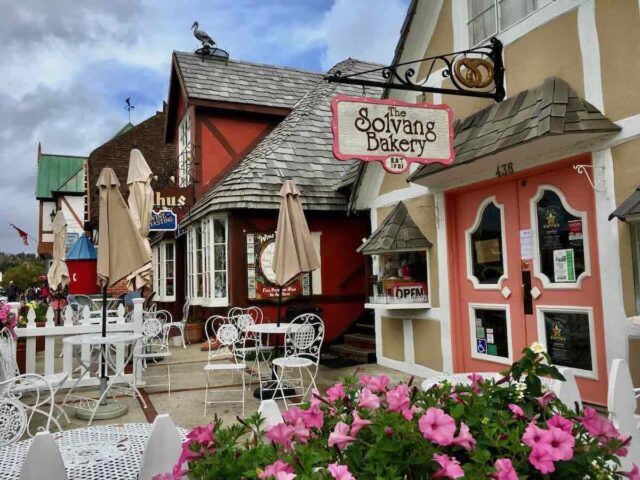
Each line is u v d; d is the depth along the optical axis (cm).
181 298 1355
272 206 937
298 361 562
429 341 669
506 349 560
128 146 2019
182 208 1096
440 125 480
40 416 545
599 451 169
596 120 430
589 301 464
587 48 455
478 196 601
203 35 1276
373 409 182
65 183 2802
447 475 143
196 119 1163
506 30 548
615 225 429
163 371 784
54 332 654
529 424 168
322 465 165
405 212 705
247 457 159
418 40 693
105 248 557
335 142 441
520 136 454
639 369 409
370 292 812
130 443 262
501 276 565
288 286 967
